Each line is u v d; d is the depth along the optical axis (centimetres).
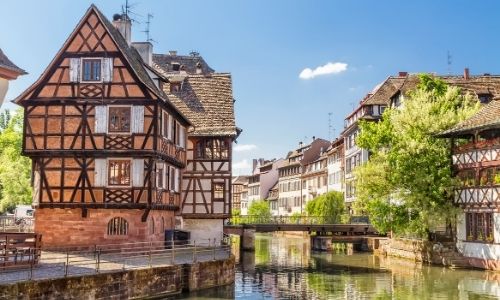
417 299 2239
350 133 6050
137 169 2694
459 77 5162
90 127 2722
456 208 3259
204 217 3509
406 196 3397
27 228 3741
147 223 2697
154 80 3184
